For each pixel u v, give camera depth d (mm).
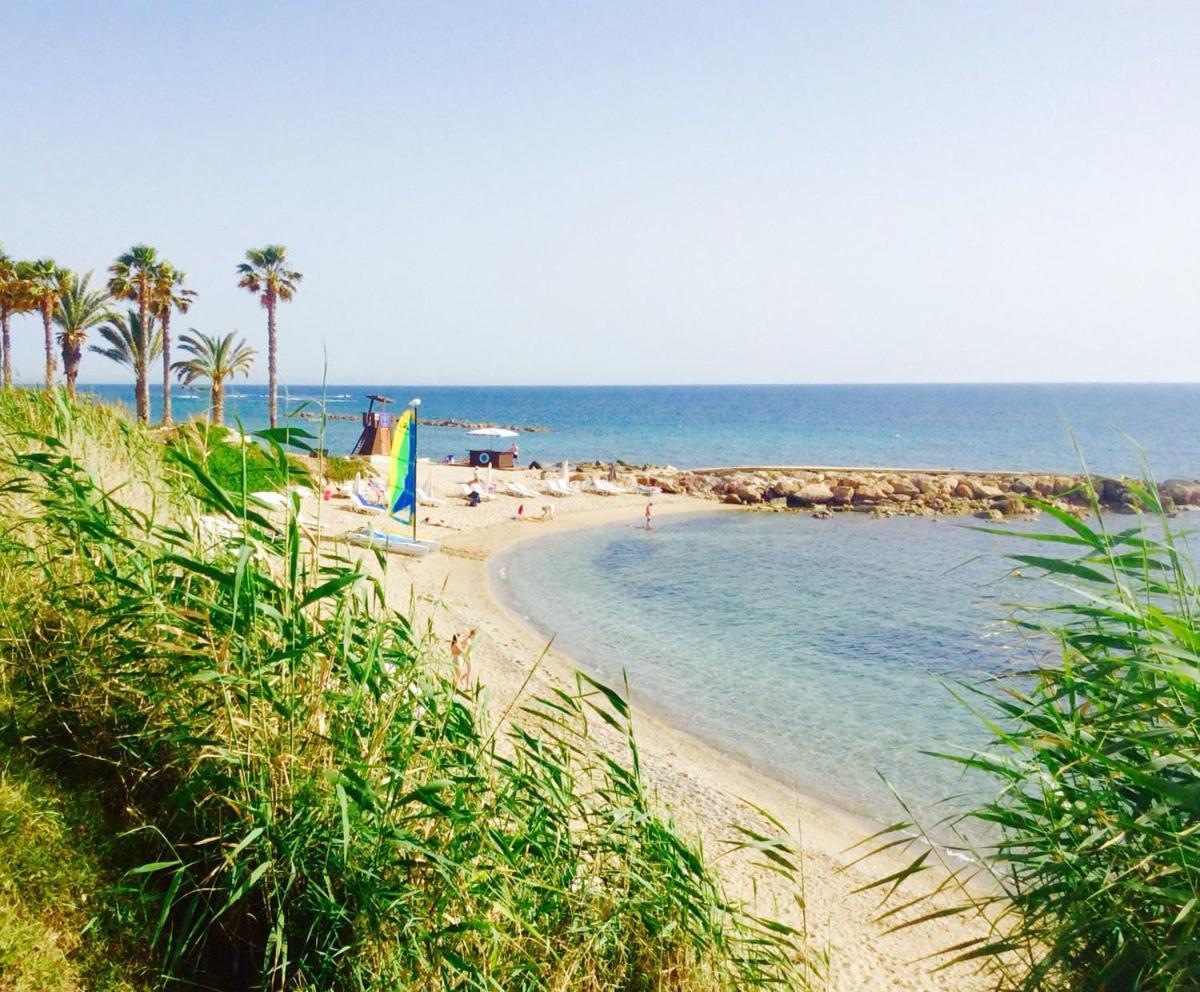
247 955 3480
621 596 27344
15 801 3580
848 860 10953
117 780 3986
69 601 4332
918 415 169375
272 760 3668
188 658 4043
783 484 54250
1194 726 2654
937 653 20938
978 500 50562
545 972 3688
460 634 19719
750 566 33094
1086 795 2869
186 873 3641
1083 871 2830
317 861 3525
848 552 36406
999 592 27516
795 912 9406
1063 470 71688
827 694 17859
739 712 16719
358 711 3973
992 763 3139
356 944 3367
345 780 3475
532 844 4125
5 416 6219
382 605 4371
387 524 31234
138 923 3430
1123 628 3309
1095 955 2838
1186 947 2396
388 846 3553
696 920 4320
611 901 4074
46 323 46531
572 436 109000
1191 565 2967
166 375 47031
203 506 5043
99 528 4277
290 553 3939
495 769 4391
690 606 26172
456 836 3730
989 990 3141
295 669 3848
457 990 3422
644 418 153875
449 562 30297
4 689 4156
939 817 12242
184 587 4461
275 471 4219
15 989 2910
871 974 8258
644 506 49781
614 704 4594
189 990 3283
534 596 26703
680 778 13078
